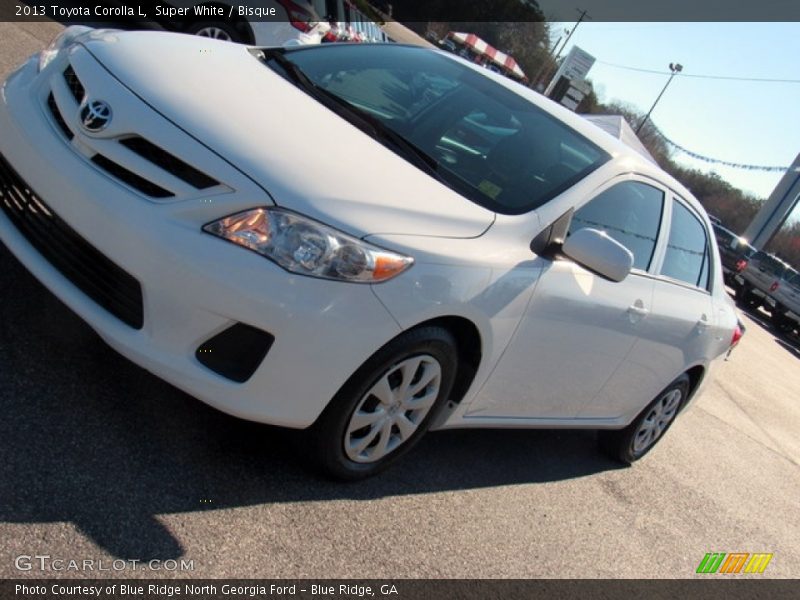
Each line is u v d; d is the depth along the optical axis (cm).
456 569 288
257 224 239
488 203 304
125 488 240
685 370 457
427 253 260
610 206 352
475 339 292
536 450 438
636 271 371
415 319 259
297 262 238
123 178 250
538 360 327
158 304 241
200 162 245
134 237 239
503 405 338
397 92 353
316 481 290
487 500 349
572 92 3122
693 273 436
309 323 240
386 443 296
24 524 211
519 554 321
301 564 247
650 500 450
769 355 1359
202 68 301
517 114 363
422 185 287
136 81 271
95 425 260
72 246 258
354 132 302
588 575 334
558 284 311
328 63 366
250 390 247
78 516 222
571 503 393
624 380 402
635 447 471
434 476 344
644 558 376
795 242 4875
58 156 258
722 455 599
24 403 255
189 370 244
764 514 518
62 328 302
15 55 601
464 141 333
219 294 237
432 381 292
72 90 279
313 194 248
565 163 345
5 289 310
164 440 269
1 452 231
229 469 271
